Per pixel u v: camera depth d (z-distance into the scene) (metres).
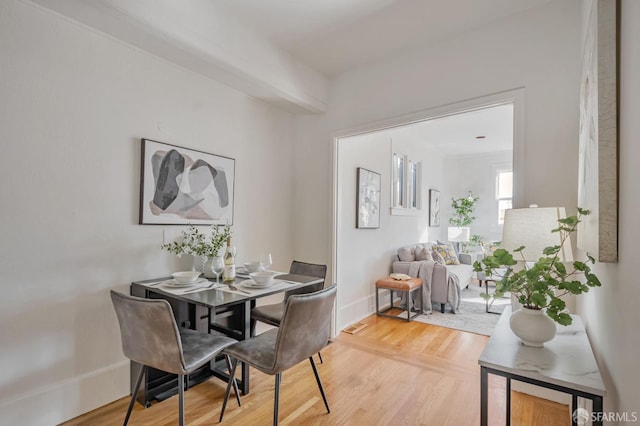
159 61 2.45
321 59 3.11
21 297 1.83
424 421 2.01
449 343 3.28
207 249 2.54
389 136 4.83
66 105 1.99
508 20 2.41
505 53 2.41
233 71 2.60
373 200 4.34
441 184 7.17
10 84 1.79
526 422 1.99
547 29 2.25
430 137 5.73
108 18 1.96
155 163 2.42
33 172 1.87
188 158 2.63
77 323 2.04
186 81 2.62
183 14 2.20
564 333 1.64
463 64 2.61
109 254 2.19
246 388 2.29
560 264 1.41
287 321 1.67
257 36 2.71
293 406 2.16
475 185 7.08
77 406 2.01
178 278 2.22
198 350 1.84
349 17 2.48
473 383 2.48
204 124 2.76
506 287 1.50
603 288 1.33
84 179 2.07
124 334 1.74
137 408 2.11
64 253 1.99
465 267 5.51
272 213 3.43
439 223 7.03
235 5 2.39
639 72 0.90
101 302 2.15
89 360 2.08
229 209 2.97
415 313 4.30
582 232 1.63
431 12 2.38
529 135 2.28
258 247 3.28
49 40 1.92
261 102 3.29
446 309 4.54
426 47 2.82
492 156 6.92
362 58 3.07
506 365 1.27
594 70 1.25
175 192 2.54
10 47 1.79
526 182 2.28
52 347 1.94
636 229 0.91
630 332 0.95
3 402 1.76
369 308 4.26
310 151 3.60
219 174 2.88
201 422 1.97
